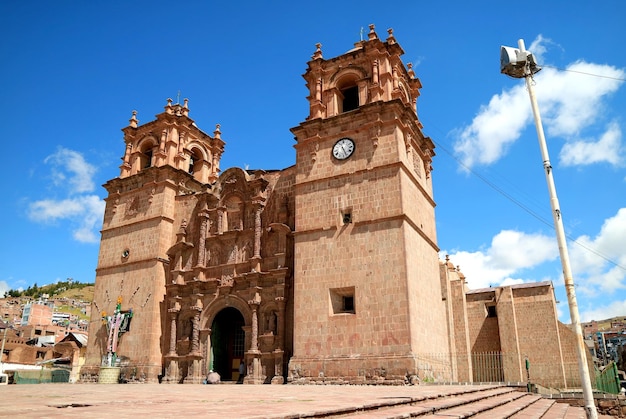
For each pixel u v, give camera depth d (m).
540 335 45.91
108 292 42.81
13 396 12.45
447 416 11.73
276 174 38.84
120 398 12.22
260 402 11.39
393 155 32.25
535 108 17.50
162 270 40.81
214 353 37.78
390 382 27.80
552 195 16.39
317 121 35.41
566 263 15.65
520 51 17.89
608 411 25.19
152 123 46.50
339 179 33.69
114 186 46.28
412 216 32.75
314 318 31.53
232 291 37.19
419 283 31.73
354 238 31.81
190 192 44.91
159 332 39.28
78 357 58.59
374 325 29.53
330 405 10.32
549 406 21.97
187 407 9.55
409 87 40.88
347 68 36.91
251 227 38.25
